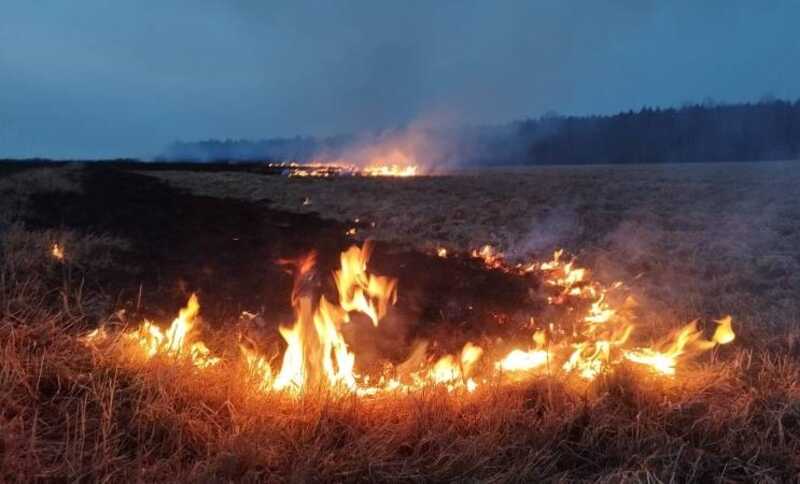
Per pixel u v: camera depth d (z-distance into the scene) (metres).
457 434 3.35
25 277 5.91
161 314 5.49
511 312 6.60
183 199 18.58
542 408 3.69
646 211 18.17
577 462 3.23
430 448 3.21
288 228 12.96
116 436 3.03
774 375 4.13
